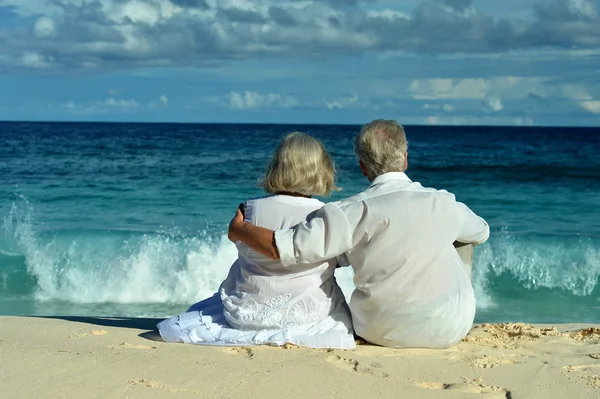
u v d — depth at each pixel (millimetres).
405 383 3227
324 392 3086
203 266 10586
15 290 9898
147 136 53344
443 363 3564
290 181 3805
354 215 3646
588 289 10008
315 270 3867
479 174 26516
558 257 11008
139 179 22969
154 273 10383
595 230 13883
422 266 3682
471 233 3922
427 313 3695
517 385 3227
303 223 3695
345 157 35094
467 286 3836
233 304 3941
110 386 3100
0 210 15734
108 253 10930
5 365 3420
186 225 13891
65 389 3051
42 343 3986
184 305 9445
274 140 47719
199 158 31812
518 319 8734
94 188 20391
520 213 16656
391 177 3771
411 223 3648
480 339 4160
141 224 14000
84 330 4449
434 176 26000
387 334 3779
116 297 9781
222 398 2988
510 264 10750
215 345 3840
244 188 20844
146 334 4277
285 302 3840
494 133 67750
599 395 3094
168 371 3344
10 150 35406
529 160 32375
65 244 11297
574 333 4469
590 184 22641
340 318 3943
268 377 3266
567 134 64375
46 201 17484
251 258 3863
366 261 3713
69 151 35156
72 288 10062
